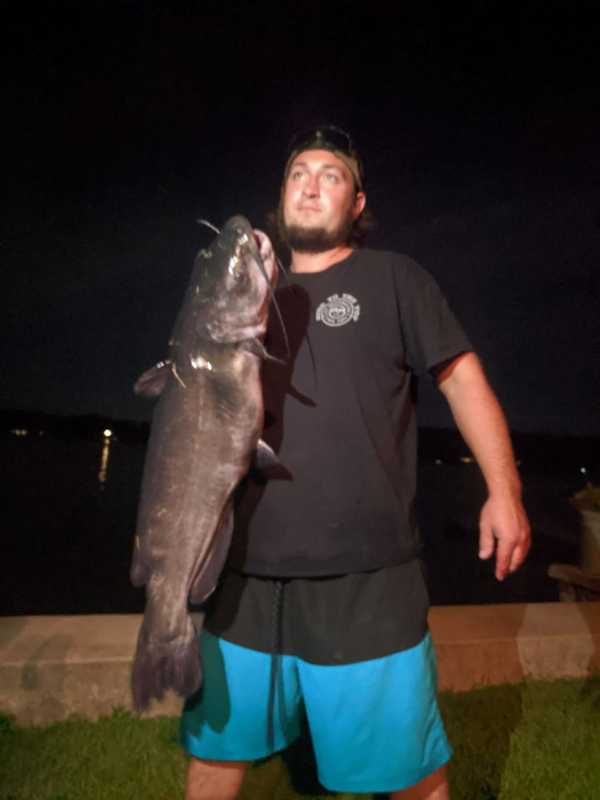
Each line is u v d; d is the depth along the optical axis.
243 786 3.25
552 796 3.18
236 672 2.39
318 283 2.52
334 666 2.27
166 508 2.30
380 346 2.42
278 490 2.36
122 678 3.68
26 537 15.67
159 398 2.44
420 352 2.43
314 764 3.40
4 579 11.19
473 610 4.66
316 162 2.64
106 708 3.66
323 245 2.63
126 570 12.43
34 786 3.12
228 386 2.35
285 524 2.34
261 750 2.43
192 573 2.32
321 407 2.37
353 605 2.30
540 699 3.97
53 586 10.85
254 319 2.39
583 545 5.96
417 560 2.40
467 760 3.42
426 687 2.31
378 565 2.31
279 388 2.43
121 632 4.00
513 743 3.57
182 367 2.40
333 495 2.32
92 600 9.97
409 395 2.53
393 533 2.34
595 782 3.28
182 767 3.27
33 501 22.75
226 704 2.39
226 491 2.34
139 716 3.64
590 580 5.65
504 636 4.18
